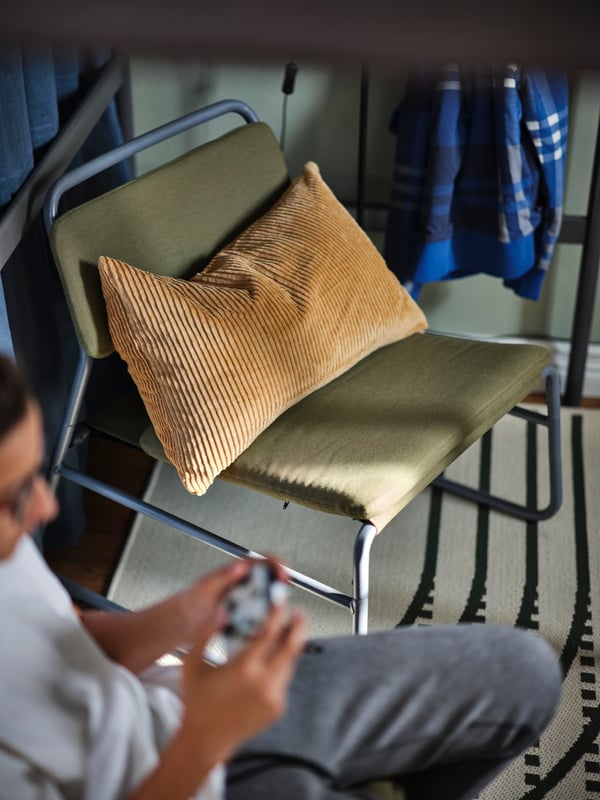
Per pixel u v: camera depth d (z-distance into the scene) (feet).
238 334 4.28
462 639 2.84
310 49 0.68
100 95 5.74
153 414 4.33
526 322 7.12
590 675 4.82
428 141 5.74
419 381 4.80
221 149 5.11
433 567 5.55
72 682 2.22
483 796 4.17
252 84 6.50
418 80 5.51
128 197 4.62
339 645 2.84
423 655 2.79
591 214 6.15
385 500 3.98
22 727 2.16
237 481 4.28
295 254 4.74
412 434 4.37
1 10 0.66
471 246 6.14
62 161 5.08
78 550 5.66
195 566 5.55
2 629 2.16
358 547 3.94
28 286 4.88
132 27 0.66
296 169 6.83
